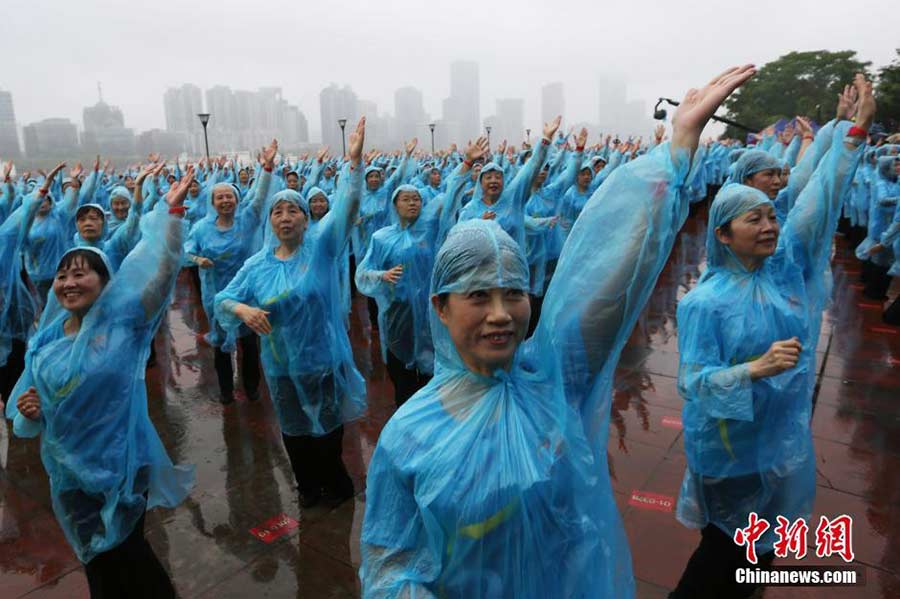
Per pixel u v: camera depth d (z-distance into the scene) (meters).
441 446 1.29
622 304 1.42
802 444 2.39
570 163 8.32
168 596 2.73
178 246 2.63
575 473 1.35
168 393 5.72
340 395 3.65
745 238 2.28
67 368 2.41
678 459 4.05
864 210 10.82
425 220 4.77
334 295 3.61
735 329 2.29
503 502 1.26
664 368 5.75
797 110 36.44
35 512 3.91
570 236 1.48
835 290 8.80
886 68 26.47
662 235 1.41
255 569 3.21
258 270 3.54
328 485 3.77
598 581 1.43
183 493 2.88
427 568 1.33
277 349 3.49
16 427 2.66
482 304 1.26
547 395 1.38
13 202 8.26
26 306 5.49
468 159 5.22
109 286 2.50
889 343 6.39
